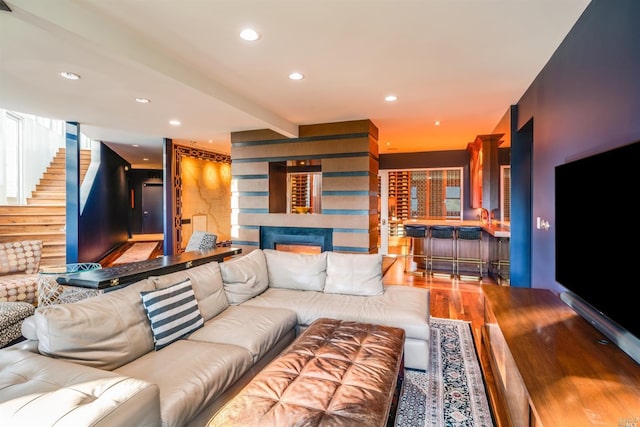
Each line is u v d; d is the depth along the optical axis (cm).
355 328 227
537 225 313
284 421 131
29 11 177
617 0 174
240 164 543
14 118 602
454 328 336
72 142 475
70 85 318
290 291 326
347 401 143
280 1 196
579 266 199
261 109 411
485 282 532
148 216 1043
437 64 287
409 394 222
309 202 729
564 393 128
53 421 108
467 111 433
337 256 333
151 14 210
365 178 473
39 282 320
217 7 202
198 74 306
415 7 202
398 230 800
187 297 229
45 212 582
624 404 121
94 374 138
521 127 378
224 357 189
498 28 228
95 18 210
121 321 186
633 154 144
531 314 214
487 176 589
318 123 494
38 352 162
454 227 571
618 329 165
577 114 222
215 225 751
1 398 121
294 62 283
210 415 170
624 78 168
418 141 655
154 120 460
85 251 573
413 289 328
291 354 188
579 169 200
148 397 128
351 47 255
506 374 189
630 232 146
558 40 245
